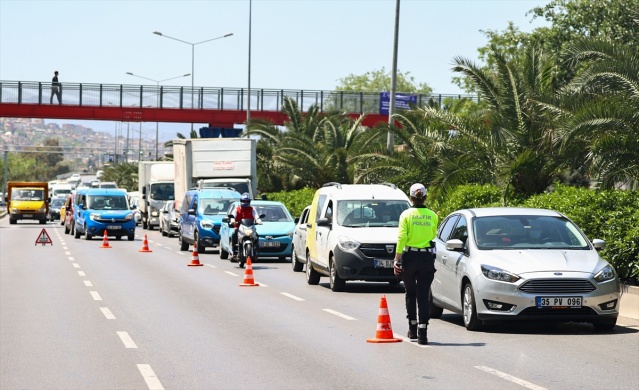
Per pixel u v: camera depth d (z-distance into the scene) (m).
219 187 76.44
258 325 28.28
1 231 110.19
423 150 64.25
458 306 27.98
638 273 34.66
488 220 28.56
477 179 54.62
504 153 52.34
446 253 29.09
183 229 70.50
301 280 44.94
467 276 27.08
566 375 19.67
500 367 20.72
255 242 53.38
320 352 23.00
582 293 25.86
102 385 18.83
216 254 66.06
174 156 86.56
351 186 42.44
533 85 53.44
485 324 26.94
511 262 26.36
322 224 40.41
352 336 25.86
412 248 24.41
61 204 154.50
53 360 21.95
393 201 41.12
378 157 67.25
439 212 53.78
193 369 20.66
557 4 113.38
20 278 46.03
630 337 25.58
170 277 46.50
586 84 43.12
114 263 56.88
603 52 43.25
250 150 78.44
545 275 25.81
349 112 135.25
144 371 20.39
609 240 35.66
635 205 37.47
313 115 100.88
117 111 129.75
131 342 24.80
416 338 25.05
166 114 131.38
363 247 38.44
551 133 48.94
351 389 18.27
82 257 62.84
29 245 78.94
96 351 23.31
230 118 132.62
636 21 50.47
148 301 35.34
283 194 94.00
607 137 40.62
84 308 33.06
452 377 19.50
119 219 87.75
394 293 38.59
